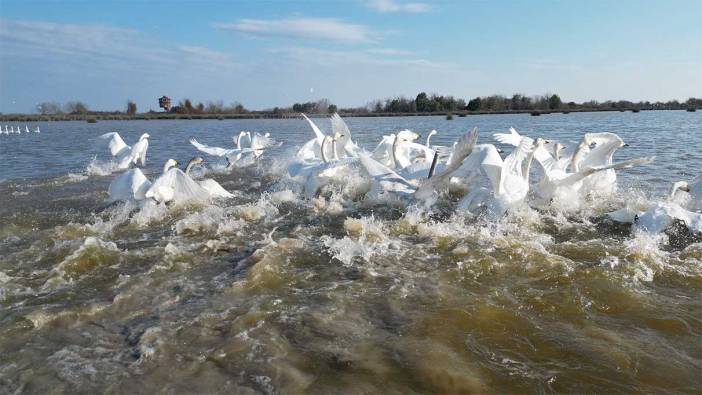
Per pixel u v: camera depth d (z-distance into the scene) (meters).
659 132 37.22
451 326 6.16
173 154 27.44
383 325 6.21
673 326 6.11
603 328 6.11
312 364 5.37
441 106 106.00
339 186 14.64
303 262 8.55
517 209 11.08
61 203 13.44
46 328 6.21
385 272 8.02
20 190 15.54
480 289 7.28
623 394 4.85
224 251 9.14
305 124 67.94
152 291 7.30
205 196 11.23
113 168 20.27
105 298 7.09
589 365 5.32
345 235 10.17
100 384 5.06
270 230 10.63
